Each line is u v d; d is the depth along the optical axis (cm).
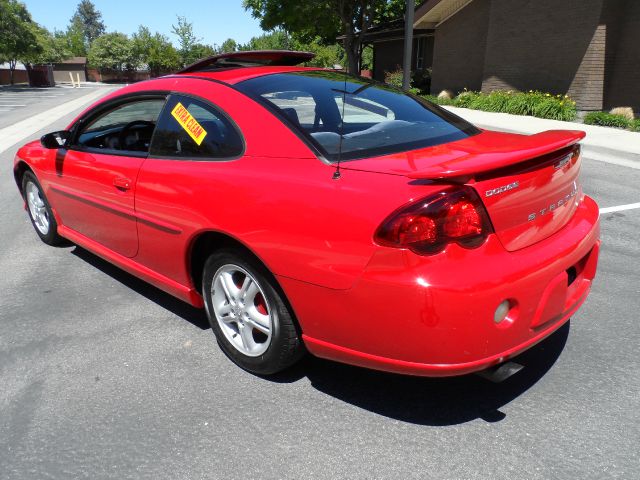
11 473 214
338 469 212
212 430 236
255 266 250
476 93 1973
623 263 421
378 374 277
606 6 1466
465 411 246
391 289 200
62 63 6888
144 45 6856
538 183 224
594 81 1528
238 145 263
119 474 212
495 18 1811
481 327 201
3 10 4550
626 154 896
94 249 382
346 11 2583
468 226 199
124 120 338
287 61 376
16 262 438
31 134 1293
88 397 261
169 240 293
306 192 225
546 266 219
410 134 267
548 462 214
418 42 2717
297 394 261
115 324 333
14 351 304
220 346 305
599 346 297
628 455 216
